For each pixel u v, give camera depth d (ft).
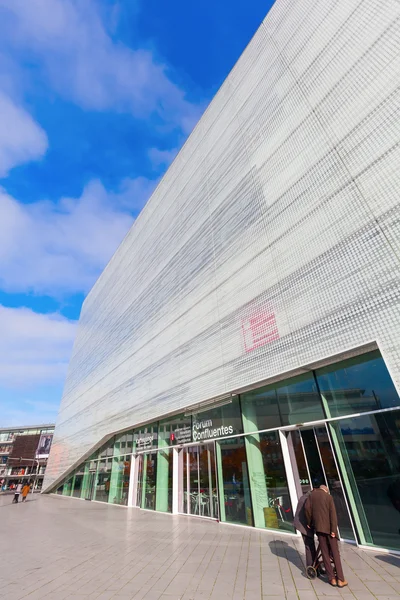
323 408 22.58
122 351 65.72
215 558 18.43
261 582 14.14
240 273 33.04
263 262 29.91
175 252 50.08
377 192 20.68
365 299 20.01
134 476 51.83
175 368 42.91
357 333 20.02
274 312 27.35
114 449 61.72
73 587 14.66
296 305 25.17
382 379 19.02
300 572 15.15
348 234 22.08
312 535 15.03
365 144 22.13
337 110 24.84
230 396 32.37
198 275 41.57
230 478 30.63
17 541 25.44
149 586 14.47
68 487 85.30
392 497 17.47
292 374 25.41
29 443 202.90
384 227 19.81
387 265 19.20
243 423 30.04
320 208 24.76
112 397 65.67
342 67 25.08
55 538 26.40
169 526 30.25
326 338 22.04
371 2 23.66
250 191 33.94
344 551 17.92
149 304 56.59
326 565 13.78
